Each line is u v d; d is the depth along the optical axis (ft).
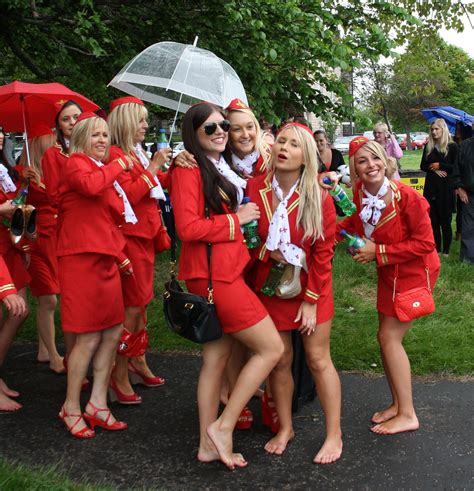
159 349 17.76
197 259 10.92
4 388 14.64
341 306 20.61
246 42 25.09
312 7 25.95
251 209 11.03
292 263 11.14
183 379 15.69
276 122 25.62
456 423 12.78
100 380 12.92
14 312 11.87
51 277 15.98
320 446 12.03
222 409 13.85
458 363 15.78
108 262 12.46
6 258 14.15
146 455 11.80
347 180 22.76
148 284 14.37
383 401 14.07
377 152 11.75
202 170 11.02
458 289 22.07
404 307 11.91
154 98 16.93
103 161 12.98
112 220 12.58
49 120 17.24
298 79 26.78
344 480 10.81
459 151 25.20
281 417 12.00
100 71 30.50
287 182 11.24
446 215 27.37
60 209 12.46
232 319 10.81
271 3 23.93
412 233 12.02
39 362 17.07
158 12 26.37
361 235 12.64
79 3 24.91
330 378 11.59
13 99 16.79
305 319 11.30
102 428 12.91
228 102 14.19
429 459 11.40
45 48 30.55
